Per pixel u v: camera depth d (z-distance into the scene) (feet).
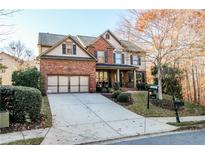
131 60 89.97
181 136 27.17
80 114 39.24
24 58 131.85
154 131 29.27
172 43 51.42
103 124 32.91
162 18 49.62
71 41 70.08
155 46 53.11
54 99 53.06
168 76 70.23
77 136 26.12
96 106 46.80
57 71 65.57
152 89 58.70
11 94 32.24
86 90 69.77
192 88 81.97
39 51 81.20
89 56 72.18
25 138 24.80
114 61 85.76
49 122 32.73
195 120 38.37
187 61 62.18
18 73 59.41
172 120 37.29
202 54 52.90
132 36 53.11
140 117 39.04
